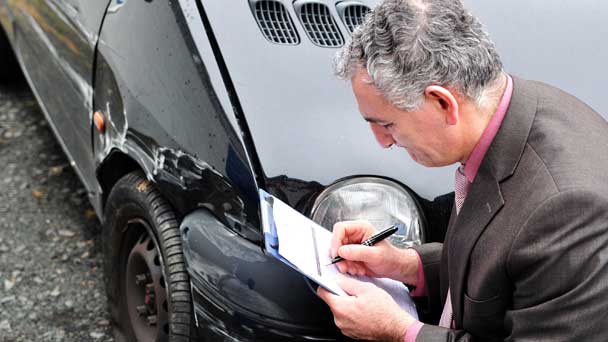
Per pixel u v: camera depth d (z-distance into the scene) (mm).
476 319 1795
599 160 1666
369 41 1681
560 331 1640
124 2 2729
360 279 2109
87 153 3084
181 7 2496
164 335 2588
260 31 2436
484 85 1674
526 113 1720
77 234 3539
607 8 2668
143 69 2537
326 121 2248
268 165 2158
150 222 2520
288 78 2326
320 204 2143
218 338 2195
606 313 1598
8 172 3910
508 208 1693
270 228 1974
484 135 1729
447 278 2000
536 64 2471
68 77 3156
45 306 3148
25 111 4410
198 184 2262
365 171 2170
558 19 2605
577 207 1601
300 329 2129
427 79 1643
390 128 1751
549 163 1666
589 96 2416
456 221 1801
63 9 3143
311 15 2521
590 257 1593
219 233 2197
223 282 2160
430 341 1866
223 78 2305
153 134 2428
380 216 2150
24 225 3572
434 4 1658
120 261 2777
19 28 3777
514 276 1690
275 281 2117
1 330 3018
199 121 2291
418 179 2184
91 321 3092
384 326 1930
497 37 2529
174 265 2400
